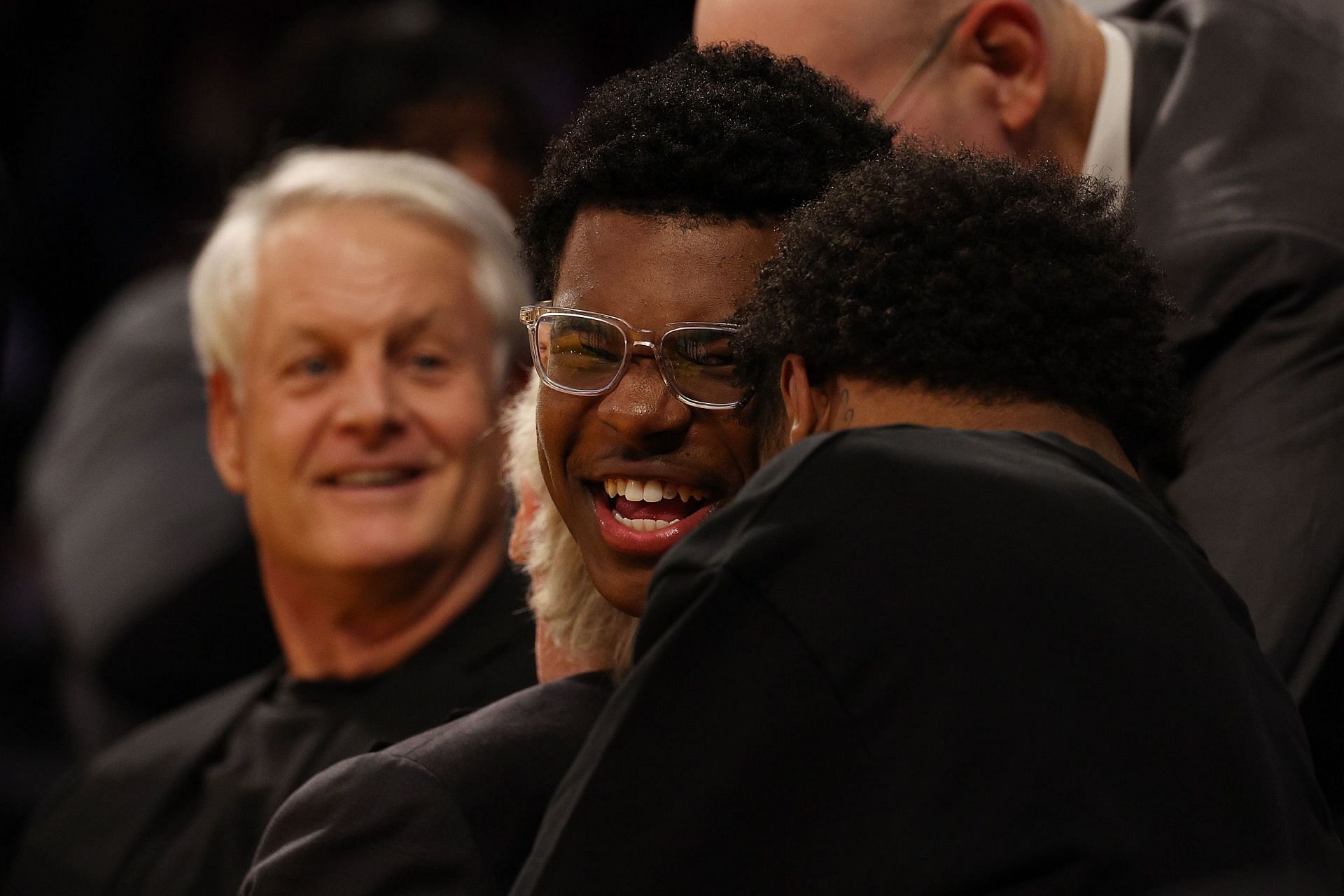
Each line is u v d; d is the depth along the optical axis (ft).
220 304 20.77
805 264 11.32
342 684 20.03
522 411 15.17
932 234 11.00
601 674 13.66
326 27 29.84
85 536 26.08
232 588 25.44
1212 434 18.85
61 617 26.81
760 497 10.39
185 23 43.32
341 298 19.74
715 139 12.01
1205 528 18.21
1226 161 20.15
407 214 20.40
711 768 9.82
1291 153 20.10
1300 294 18.94
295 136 28.50
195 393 26.99
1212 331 19.19
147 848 20.16
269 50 42.06
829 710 9.68
